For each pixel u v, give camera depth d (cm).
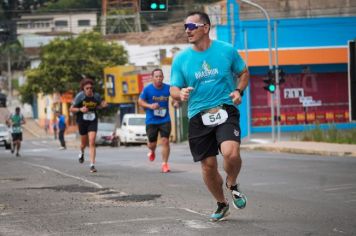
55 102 11675
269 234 1071
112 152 4216
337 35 6700
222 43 1142
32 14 16875
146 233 1098
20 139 4184
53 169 2458
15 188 1797
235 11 6612
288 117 6612
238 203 1155
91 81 2323
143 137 6197
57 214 1318
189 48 1148
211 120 1114
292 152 3697
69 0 16450
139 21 12131
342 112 6700
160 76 2244
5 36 7025
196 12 1134
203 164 1145
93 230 1137
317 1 7475
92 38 10481
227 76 1127
